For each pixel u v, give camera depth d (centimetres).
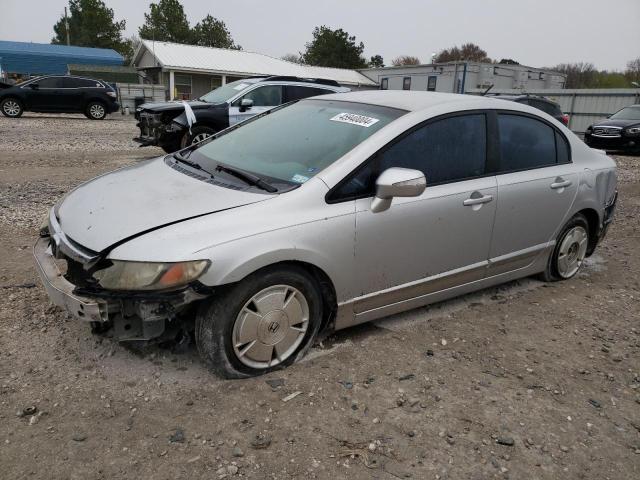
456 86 3750
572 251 493
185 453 254
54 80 2066
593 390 328
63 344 337
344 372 326
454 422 288
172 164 388
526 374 340
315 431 273
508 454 268
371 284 347
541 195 434
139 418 275
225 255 279
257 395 298
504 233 415
